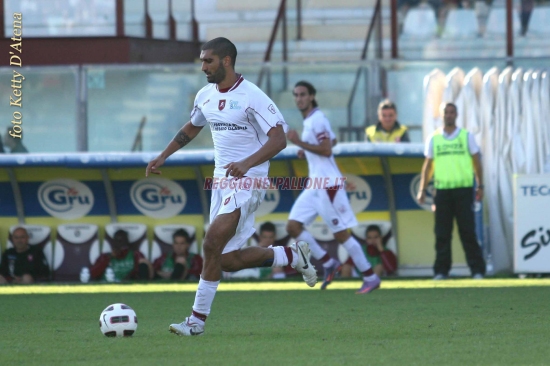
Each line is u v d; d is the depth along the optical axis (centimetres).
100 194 4531
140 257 4425
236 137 2114
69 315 2653
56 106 4734
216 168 2156
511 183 4384
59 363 1673
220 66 2092
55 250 4497
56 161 4231
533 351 1791
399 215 4478
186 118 4728
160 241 4478
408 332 2130
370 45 5566
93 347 1884
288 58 5719
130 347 1878
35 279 4444
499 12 5444
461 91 4475
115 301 3139
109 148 4725
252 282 4159
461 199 4075
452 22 5500
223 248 2086
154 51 5444
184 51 5712
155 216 4541
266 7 5881
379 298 3122
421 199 4088
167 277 4425
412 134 4697
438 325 2270
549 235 4006
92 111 4722
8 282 4409
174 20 5653
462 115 4459
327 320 2433
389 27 5544
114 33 5222
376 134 4438
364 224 4444
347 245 3347
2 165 4238
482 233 4303
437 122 4528
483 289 3447
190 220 4541
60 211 4556
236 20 5884
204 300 2084
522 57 4600
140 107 4725
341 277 4394
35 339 2041
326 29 5678
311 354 1762
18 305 3003
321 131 3350
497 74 4494
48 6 5212
